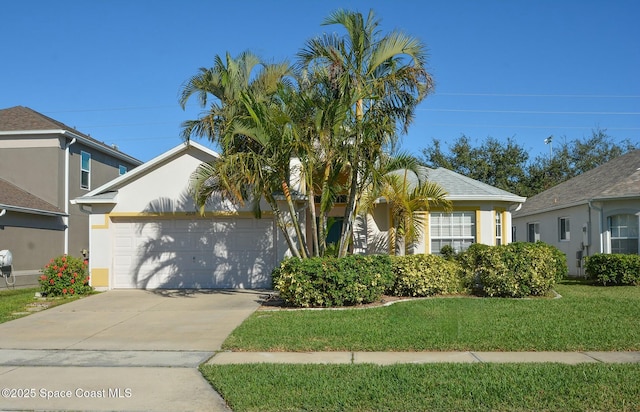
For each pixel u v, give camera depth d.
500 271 14.16
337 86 12.84
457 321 10.87
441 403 6.23
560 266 17.03
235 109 13.34
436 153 37.44
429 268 14.52
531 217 26.67
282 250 16.69
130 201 17.08
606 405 6.07
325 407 6.19
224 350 9.20
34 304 14.51
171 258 17.12
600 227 19.59
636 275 17.19
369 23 13.17
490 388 6.65
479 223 17.81
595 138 38.12
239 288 16.88
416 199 16.12
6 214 19.62
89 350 9.39
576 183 24.86
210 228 17.11
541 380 6.94
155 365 8.31
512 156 36.75
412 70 13.10
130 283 17.14
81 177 24.22
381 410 6.09
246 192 14.46
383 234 18.23
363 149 13.01
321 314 11.90
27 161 22.42
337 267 12.84
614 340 9.21
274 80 14.14
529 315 11.44
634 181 19.41
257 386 6.93
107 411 6.29
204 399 6.67
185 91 14.22
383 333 9.88
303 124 13.05
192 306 13.67
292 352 8.96
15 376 7.79
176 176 17.05
